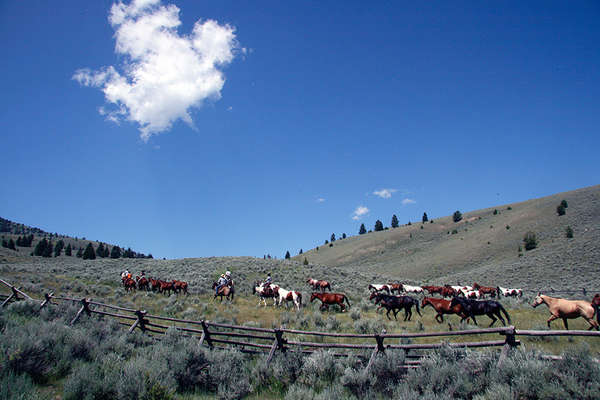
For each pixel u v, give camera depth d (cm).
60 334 822
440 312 1527
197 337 1158
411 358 803
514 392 522
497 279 5525
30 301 1284
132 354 872
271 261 4919
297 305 1898
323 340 1182
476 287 3117
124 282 2536
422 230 14300
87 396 555
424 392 595
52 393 593
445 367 634
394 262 11125
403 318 1702
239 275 3500
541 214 9700
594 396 470
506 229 9794
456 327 1318
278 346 905
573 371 521
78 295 2075
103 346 849
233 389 684
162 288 2341
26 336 719
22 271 2917
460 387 581
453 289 2908
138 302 2042
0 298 1669
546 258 5922
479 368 625
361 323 1382
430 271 8581
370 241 14938
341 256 14250
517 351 618
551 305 1245
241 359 839
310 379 735
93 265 4650
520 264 6066
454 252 9675
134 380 597
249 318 1680
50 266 4272
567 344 1029
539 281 4759
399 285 3234
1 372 599
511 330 640
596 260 5019
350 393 668
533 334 622
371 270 10588
